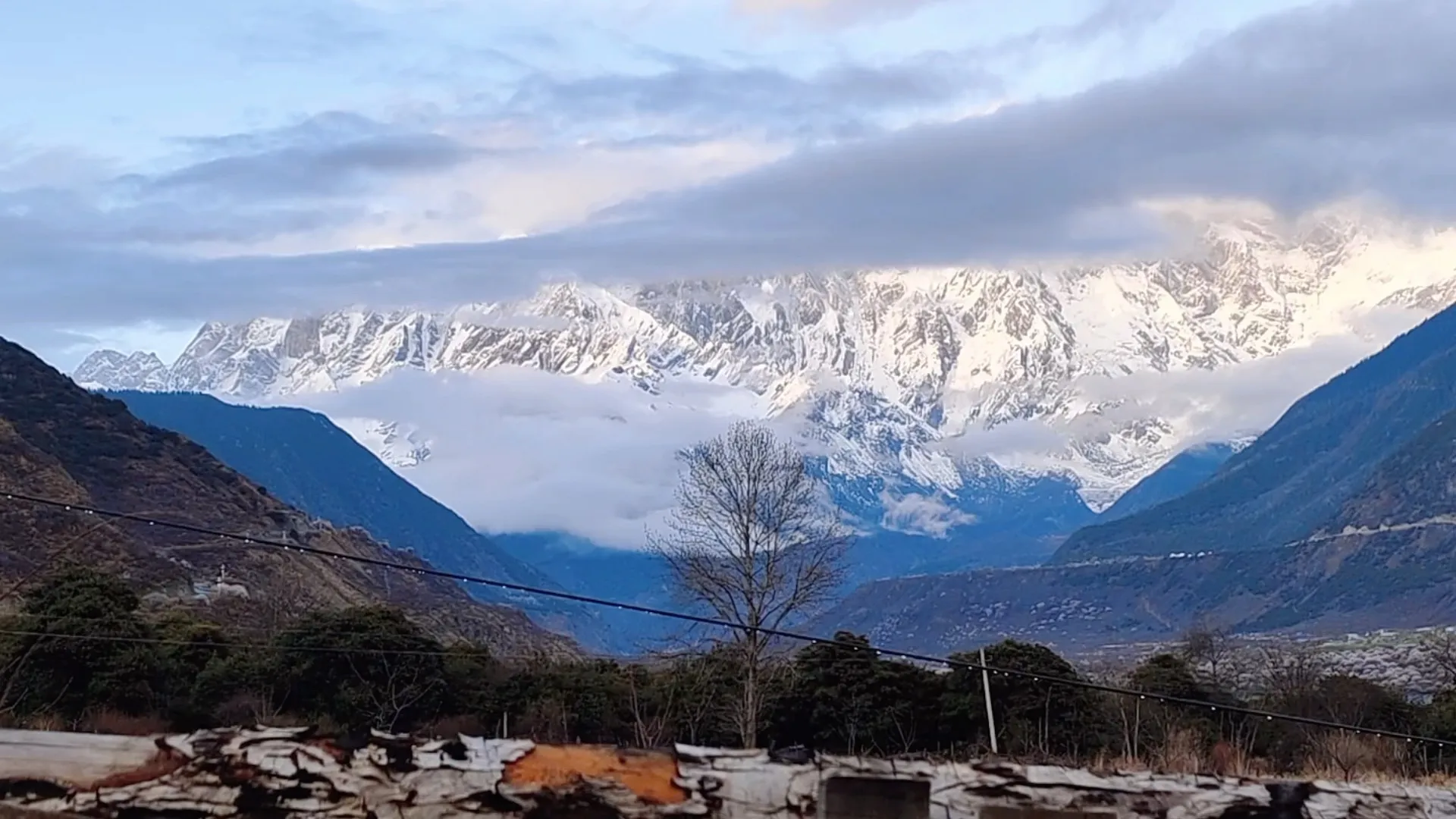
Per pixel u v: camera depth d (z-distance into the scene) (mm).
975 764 21469
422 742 19422
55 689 50781
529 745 19703
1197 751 45906
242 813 18719
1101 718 56875
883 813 20578
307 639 58344
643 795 19766
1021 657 58656
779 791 20297
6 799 18219
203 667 57688
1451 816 23672
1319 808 22906
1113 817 21797
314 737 19172
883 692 59031
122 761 18625
